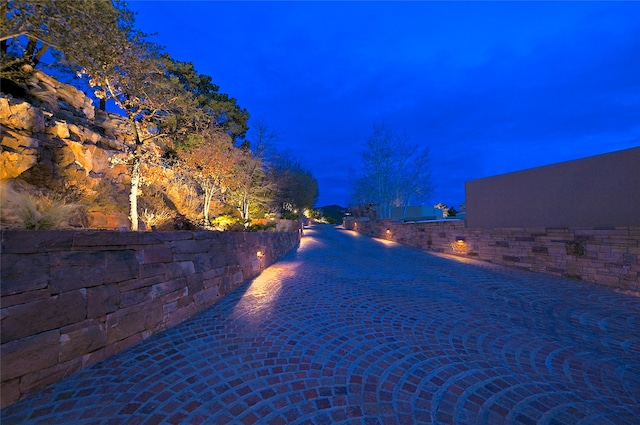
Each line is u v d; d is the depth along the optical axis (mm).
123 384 2746
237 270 7105
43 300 2643
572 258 8242
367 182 28359
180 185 12453
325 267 10070
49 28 4227
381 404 2535
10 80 9008
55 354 2705
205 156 10383
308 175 39562
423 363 3340
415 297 6266
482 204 11742
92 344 3104
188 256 5039
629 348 3859
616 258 7211
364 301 5895
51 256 2768
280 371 3086
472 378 3021
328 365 3246
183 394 2613
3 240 2373
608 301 6070
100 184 8773
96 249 3273
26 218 3633
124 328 3543
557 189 8898
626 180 7273
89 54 4840
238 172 13586
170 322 4371
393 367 3230
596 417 2422
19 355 2400
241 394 2643
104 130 12586
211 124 11555
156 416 2289
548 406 2562
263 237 9758
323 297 6156
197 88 21094
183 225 7957
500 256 10727
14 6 3949
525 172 9977
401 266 10305
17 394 2371
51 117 8352
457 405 2551
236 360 3318
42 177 6844
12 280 2404
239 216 17328
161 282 4262
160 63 6309
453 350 3703
